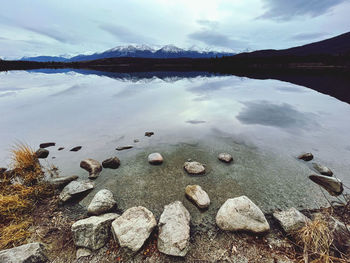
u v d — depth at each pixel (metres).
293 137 7.81
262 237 3.24
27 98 15.63
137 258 2.88
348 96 15.59
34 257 2.69
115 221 3.31
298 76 31.91
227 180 4.98
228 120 10.18
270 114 11.20
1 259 2.53
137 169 5.52
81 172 5.34
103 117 10.77
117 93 18.22
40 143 7.32
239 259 2.88
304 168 5.48
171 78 32.38
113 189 4.64
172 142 7.45
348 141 7.34
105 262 2.84
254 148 6.86
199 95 17.28
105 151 6.67
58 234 3.33
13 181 4.69
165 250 2.91
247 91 19.03
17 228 3.34
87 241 3.05
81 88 20.97
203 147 6.98
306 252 2.73
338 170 5.36
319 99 14.88
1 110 12.01
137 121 10.08
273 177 5.07
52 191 4.43
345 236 2.89
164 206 3.95
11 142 7.38
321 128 8.82
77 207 4.02
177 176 5.18
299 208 3.96
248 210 3.47
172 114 11.38
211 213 3.86
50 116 10.89
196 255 2.95
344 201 4.07
